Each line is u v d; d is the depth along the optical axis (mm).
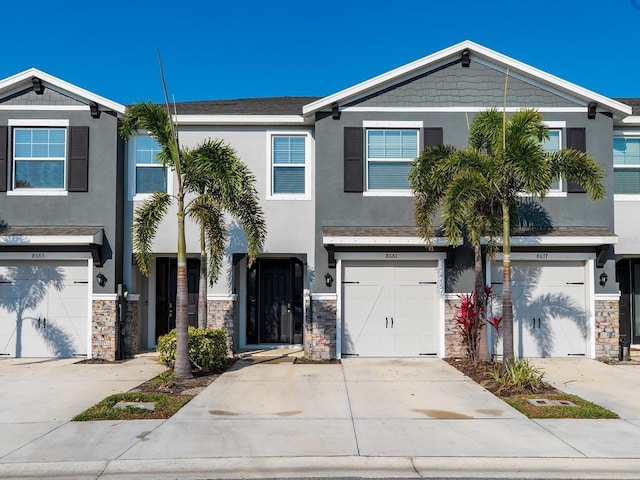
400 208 14430
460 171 11047
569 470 6559
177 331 11641
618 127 15234
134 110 11711
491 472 6512
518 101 14555
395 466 6641
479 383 11188
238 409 9117
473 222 12148
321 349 14078
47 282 14617
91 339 14297
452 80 14586
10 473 6473
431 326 14359
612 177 14539
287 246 14969
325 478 6328
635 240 14930
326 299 14164
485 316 13109
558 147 14578
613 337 14266
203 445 7281
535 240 13812
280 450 7078
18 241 13906
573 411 8875
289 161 15211
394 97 14570
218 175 11258
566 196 14523
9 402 9664
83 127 14656
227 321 14680
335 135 14539
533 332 14469
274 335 16250
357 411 9023
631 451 7078
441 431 7926
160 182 15211
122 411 8867
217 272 14062
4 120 14664
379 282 14430
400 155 14570
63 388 10781
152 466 6594
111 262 14469
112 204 14586
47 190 14695
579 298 14547
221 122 14938
